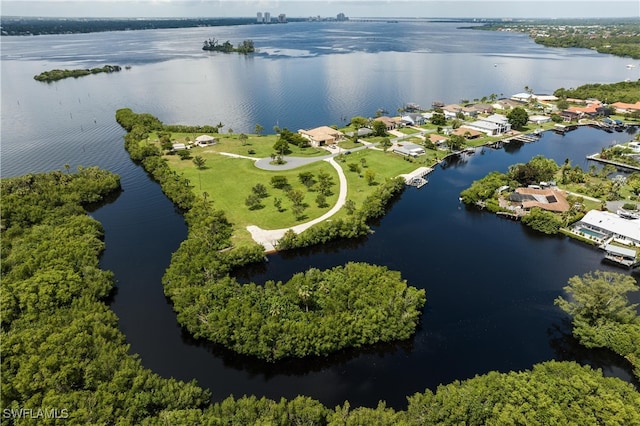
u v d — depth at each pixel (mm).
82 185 136250
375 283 86000
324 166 162500
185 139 194250
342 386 70375
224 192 138875
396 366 74062
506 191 142125
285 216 122812
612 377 65688
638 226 111938
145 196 143125
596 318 77562
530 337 80438
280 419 55875
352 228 113812
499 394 59625
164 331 81875
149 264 103688
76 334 68062
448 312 86812
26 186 128875
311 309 82250
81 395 57906
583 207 125938
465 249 110688
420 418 57281
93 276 87875
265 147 185750
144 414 57344
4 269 88312
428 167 165125
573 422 54344
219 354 76625
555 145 197750
